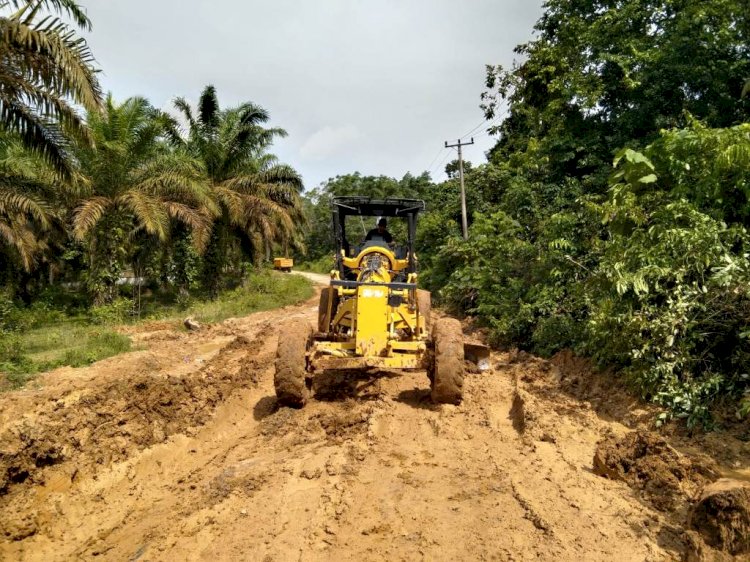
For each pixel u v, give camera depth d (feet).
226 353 34.45
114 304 56.59
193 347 39.96
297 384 20.29
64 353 35.42
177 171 60.54
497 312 36.14
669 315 19.02
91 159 55.93
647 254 20.29
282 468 16.05
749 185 19.81
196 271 74.38
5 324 47.44
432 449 17.28
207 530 13.26
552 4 50.88
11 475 15.64
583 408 20.40
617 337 20.95
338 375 25.40
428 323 30.37
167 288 89.40
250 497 14.62
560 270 29.60
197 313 59.21
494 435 18.33
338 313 23.54
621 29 42.68
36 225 64.54
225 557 12.03
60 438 17.56
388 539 12.39
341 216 26.05
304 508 13.69
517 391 21.54
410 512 13.47
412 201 25.25
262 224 75.51
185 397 22.58
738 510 11.20
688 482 14.01
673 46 37.76
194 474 17.12
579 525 12.62
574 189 41.52
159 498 15.98
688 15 37.70
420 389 23.06
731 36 35.76
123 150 56.70
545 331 28.02
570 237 29.86
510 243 39.60
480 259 46.34
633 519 12.84
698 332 19.16
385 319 21.24
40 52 30.99
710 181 20.30
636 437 15.38
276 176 82.74
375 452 16.98
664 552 11.61
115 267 60.54
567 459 16.19
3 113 33.09
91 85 32.58
